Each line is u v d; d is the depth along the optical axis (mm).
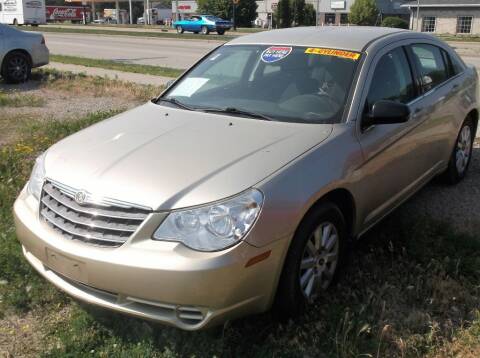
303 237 3264
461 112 5562
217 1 67875
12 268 4012
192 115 4117
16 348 3287
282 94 4188
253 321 3465
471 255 4289
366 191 3873
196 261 2863
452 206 5359
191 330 2971
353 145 3717
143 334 3332
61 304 3707
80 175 3275
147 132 3793
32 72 14867
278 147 3453
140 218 2986
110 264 2959
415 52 4941
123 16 101750
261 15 78250
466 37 42594
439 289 3754
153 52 23875
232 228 2934
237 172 3156
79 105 10578
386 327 3168
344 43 4453
